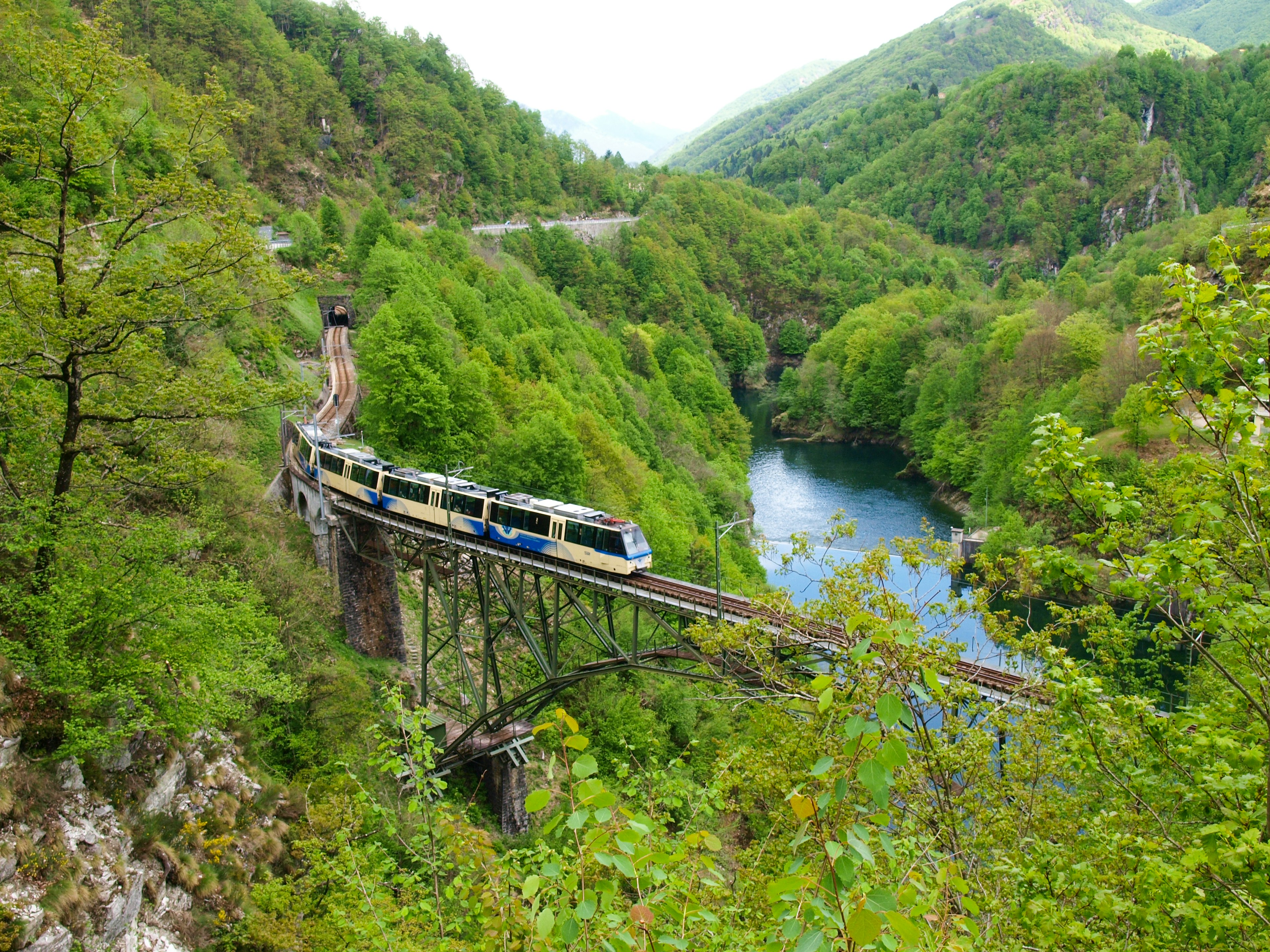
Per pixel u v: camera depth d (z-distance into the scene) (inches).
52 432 1037.2
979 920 469.7
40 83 927.0
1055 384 4114.2
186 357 2039.9
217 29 6181.1
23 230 942.4
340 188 6491.1
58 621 843.4
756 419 6505.9
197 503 1651.1
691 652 1341.0
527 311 4896.7
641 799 590.6
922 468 4630.9
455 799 1772.9
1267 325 413.4
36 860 781.3
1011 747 605.9
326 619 1897.1
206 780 1122.0
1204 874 403.5
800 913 231.0
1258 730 426.3
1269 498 415.5
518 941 367.9
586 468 2856.8
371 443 2625.5
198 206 1019.3
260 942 965.8
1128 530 446.0
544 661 1593.3
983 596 652.1
